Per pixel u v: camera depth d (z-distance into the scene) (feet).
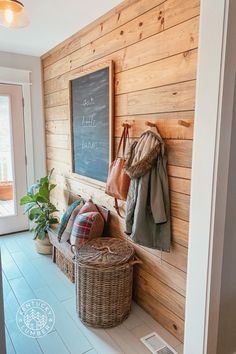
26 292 7.42
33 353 5.41
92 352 5.45
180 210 5.41
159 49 5.48
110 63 6.80
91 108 7.91
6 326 6.13
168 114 5.44
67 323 6.26
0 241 10.80
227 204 4.47
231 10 3.67
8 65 10.50
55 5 6.50
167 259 5.85
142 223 5.50
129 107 6.48
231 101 4.00
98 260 5.94
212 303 4.51
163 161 5.50
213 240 4.27
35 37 8.82
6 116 10.87
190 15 4.77
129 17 6.18
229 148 4.15
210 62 3.92
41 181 9.78
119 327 6.13
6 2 5.17
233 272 4.91
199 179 4.30
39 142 11.61
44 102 11.40
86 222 7.17
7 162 11.22
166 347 5.56
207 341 4.59
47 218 9.62
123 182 6.16
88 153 8.34
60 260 8.59
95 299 5.96
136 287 6.90
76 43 8.49
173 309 5.81
